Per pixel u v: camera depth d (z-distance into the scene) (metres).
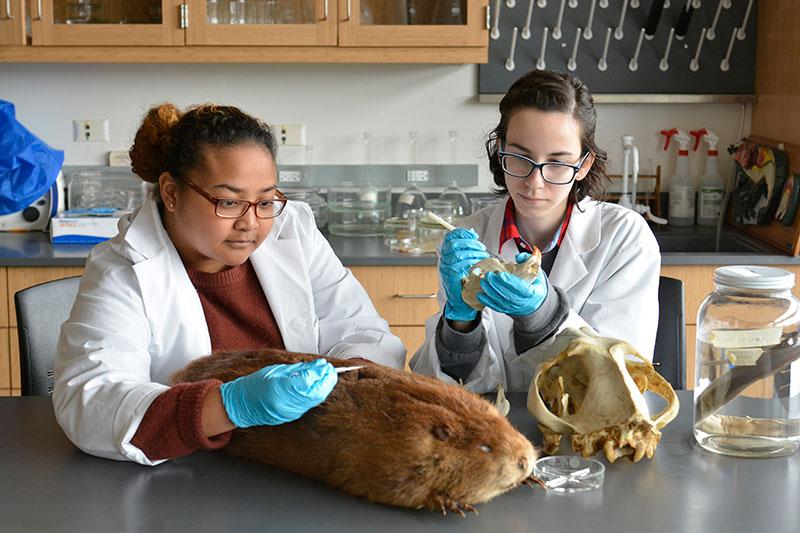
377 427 1.21
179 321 1.66
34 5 3.26
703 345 1.43
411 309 3.16
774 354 1.39
